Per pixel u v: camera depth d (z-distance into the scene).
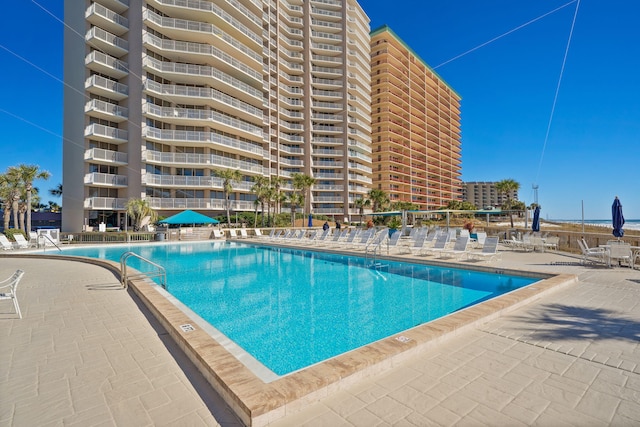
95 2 30.80
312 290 9.00
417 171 82.19
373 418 2.68
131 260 15.52
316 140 58.06
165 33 34.81
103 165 31.92
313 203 57.84
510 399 2.95
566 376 3.36
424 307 7.36
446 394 3.04
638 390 3.09
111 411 2.81
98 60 30.56
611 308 5.80
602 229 29.77
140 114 32.09
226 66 38.28
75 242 23.39
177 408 2.86
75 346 4.26
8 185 28.02
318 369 3.21
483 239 17.22
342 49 60.38
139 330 4.88
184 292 8.83
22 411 2.81
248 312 7.03
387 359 3.54
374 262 13.77
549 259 12.34
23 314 5.71
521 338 4.40
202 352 3.62
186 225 34.25
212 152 38.12
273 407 2.65
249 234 28.92
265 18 48.28
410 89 79.31
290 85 56.47
